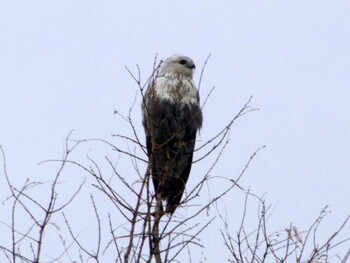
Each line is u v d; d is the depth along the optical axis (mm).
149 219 9578
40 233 9062
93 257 9203
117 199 9609
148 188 9734
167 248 9516
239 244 10219
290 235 10023
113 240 9281
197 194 10289
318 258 9875
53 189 9320
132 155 10531
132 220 9430
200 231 9844
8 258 8945
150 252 9430
